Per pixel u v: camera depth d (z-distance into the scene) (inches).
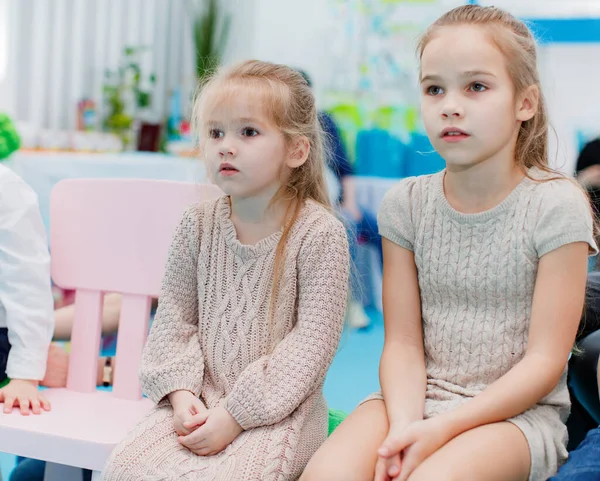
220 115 46.4
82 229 56.9
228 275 48.1
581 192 43.4
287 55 159.9
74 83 152.2
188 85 159.3
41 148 131.4
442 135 41.8
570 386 46.8
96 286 56.4
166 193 55.5
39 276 53.4
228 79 47.6
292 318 47.4
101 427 47.4
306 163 50.1
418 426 38.4
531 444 38.9
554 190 42.7
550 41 123.5
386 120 143.6
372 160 139.7
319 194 51.4
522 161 44.8
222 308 47.8
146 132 140.6
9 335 52.9
